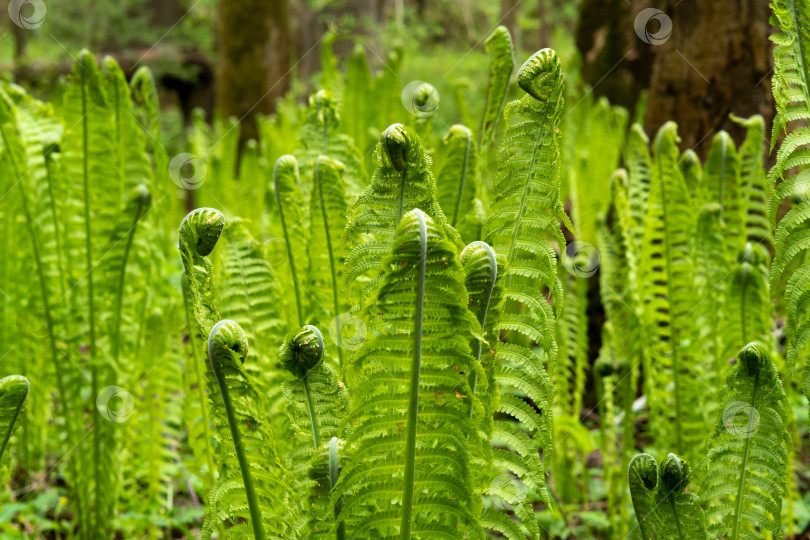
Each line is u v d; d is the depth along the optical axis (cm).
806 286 152
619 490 229
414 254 140
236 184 383
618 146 316
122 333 222
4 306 243
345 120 310
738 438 160
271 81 705
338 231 187
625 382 212
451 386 145
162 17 1420
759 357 155
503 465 152
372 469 147
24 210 222
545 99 151
